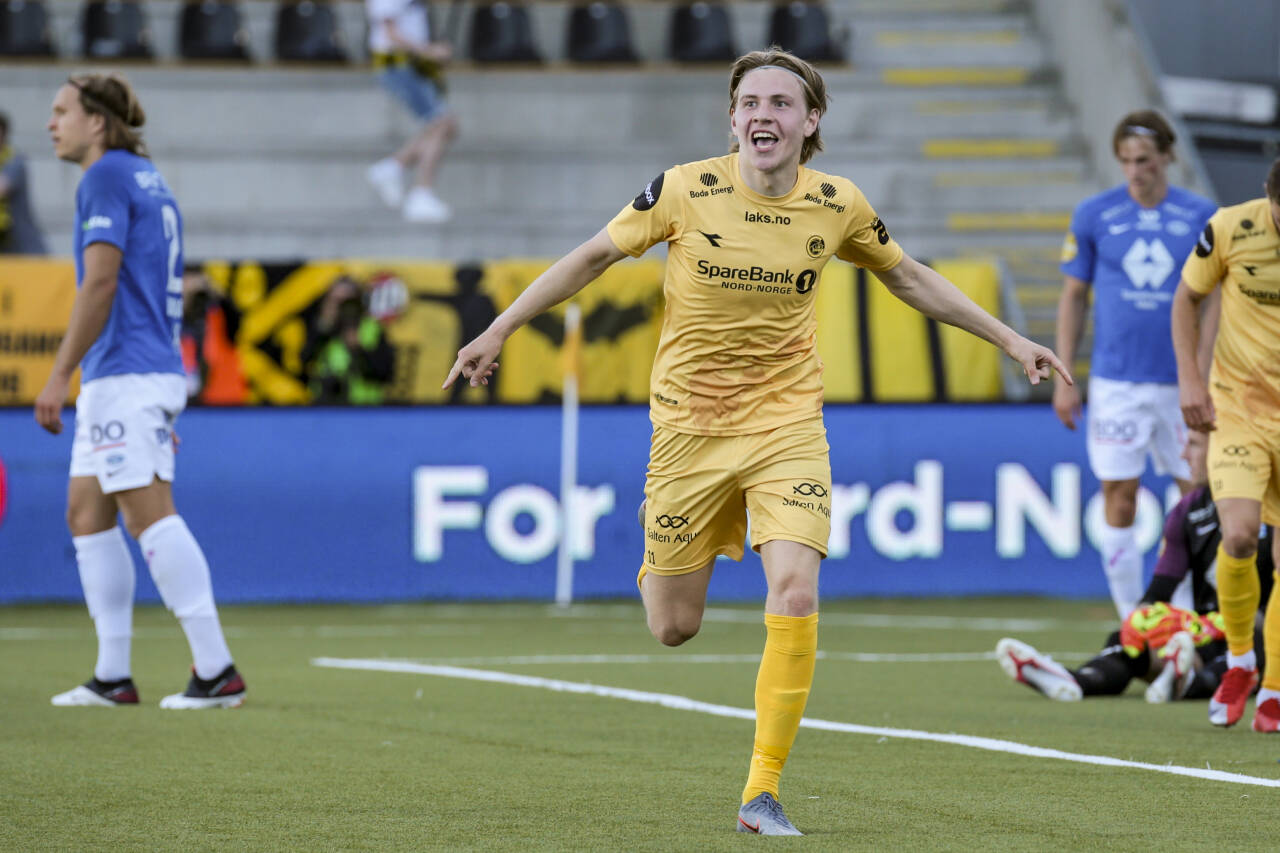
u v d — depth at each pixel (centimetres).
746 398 1368
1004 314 4275
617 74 5788
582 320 4031
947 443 3944
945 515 3934
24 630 3203
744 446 1360
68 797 1429
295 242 5181
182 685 2311
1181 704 2127
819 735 1828
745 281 1352
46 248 4362
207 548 3797
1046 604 3806
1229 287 1919
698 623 1443
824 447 1365
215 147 5475
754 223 1359
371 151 5522
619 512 3922
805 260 1361
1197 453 2239
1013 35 6094
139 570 3862
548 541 3900
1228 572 1873
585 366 4031
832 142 5566
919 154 5566
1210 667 2161
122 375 1992
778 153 1345
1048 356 1405
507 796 1441
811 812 1371
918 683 2348
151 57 5691
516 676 2414
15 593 3744
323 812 1361
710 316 1362
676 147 5712
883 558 3922
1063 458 3962
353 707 2055
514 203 5559
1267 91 6306
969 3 6191
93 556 2059
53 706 2059
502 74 5741
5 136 4356
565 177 5581
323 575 3834
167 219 2019
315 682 2330
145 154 2053
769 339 1366
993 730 1877
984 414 3956
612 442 3925
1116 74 5325
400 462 3869
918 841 1247
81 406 2023
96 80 2011
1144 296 2619
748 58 1390
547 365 4044
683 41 5972
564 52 6075
